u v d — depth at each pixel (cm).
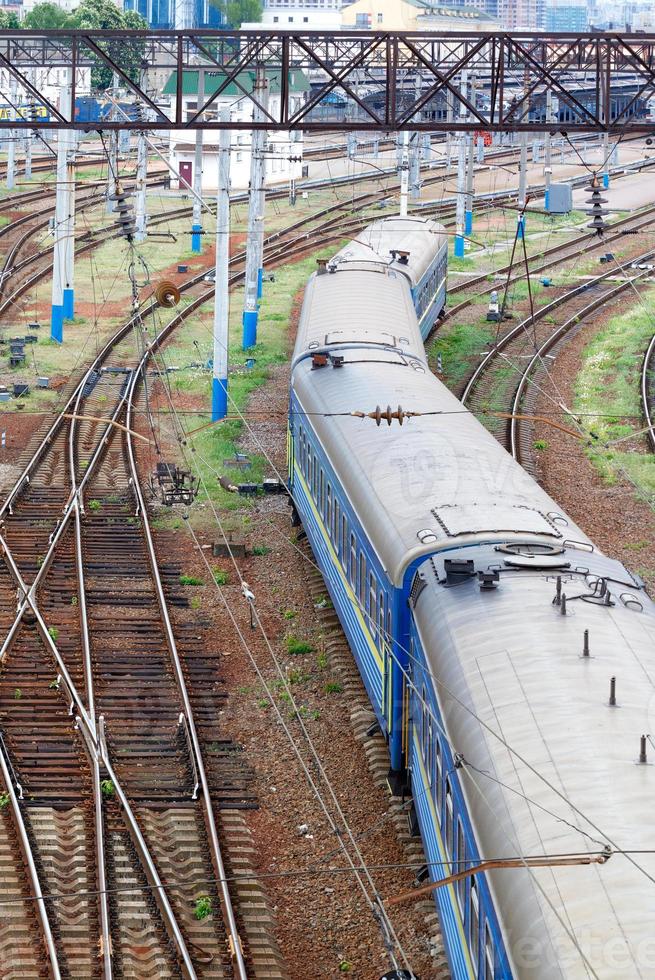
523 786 4434
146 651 8681
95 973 5394
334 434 8806
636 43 8756
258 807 6875
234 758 7356
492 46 8788
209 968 5475
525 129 8844
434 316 17562
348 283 13062
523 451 13000
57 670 8281
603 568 6241
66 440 13112
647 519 11356
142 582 9875
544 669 5072
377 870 6253
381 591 6888
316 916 5928
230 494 11944
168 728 7656
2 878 6025
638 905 3691
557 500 11744
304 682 8338
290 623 9288
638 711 4703
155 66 8931
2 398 14462
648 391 15275
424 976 5466
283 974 5450
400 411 8244
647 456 12838
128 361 16288
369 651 7325
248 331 17488
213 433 13650
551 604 5650
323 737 7619
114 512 11350
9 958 5425
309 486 9931
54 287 17200
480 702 5044
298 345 11581
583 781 4322
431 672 5656
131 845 6391
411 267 15025
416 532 6706
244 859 6312
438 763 5478
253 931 5709
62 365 16062
